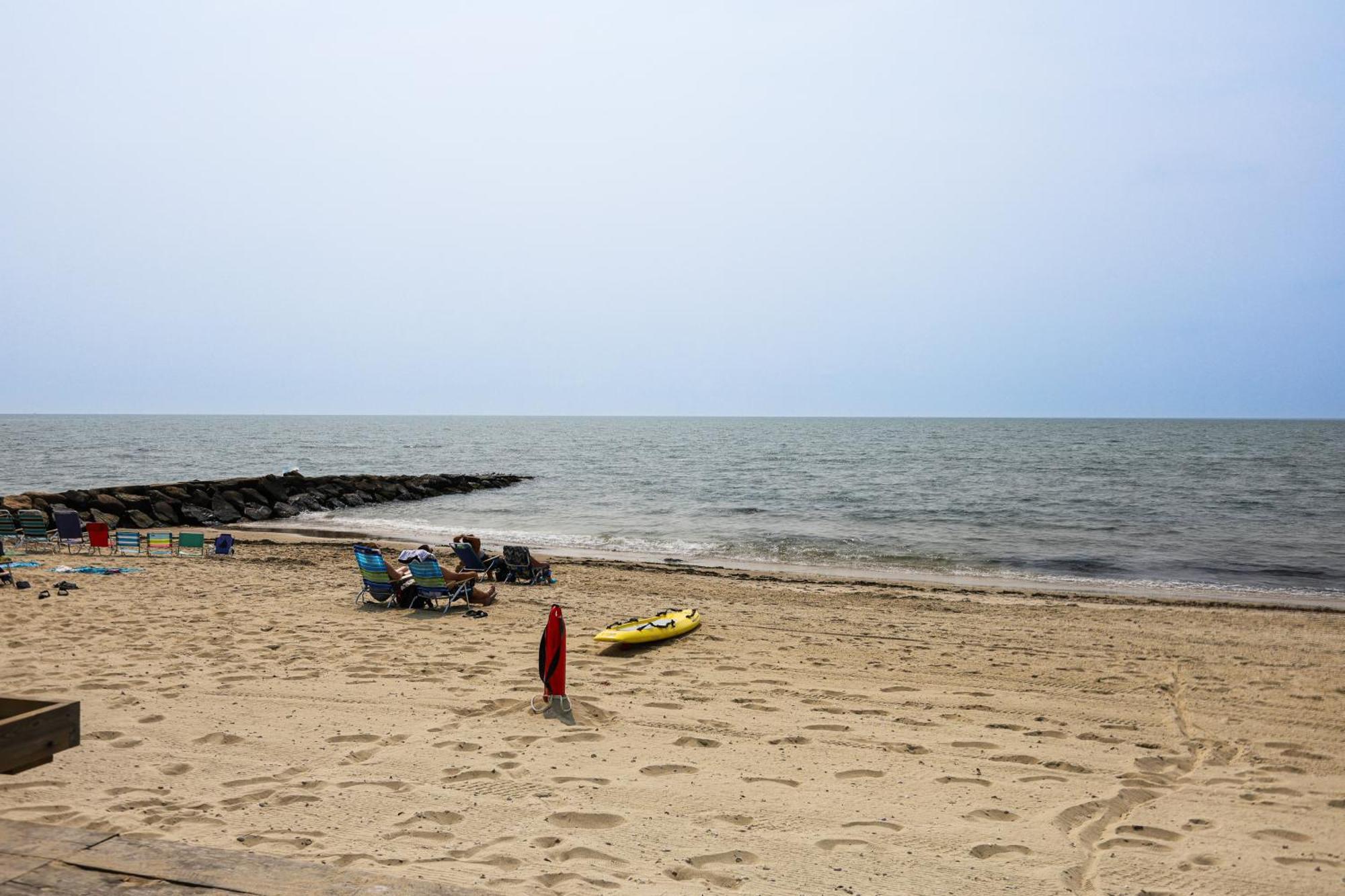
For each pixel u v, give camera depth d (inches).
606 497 1439.5
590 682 306.2
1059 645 390.9
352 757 220.8
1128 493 1405.0
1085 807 196.9
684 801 195.2
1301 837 183.0
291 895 92.0
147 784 199.5
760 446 3469.5
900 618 458.9
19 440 3457.2
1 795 190.5
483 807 188.4
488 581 555.5
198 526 1090.7
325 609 442.6
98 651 333.4
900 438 4192.9
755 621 438.6
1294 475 1819.6
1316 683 325.4
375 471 2192.4
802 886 154.3
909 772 219.1
